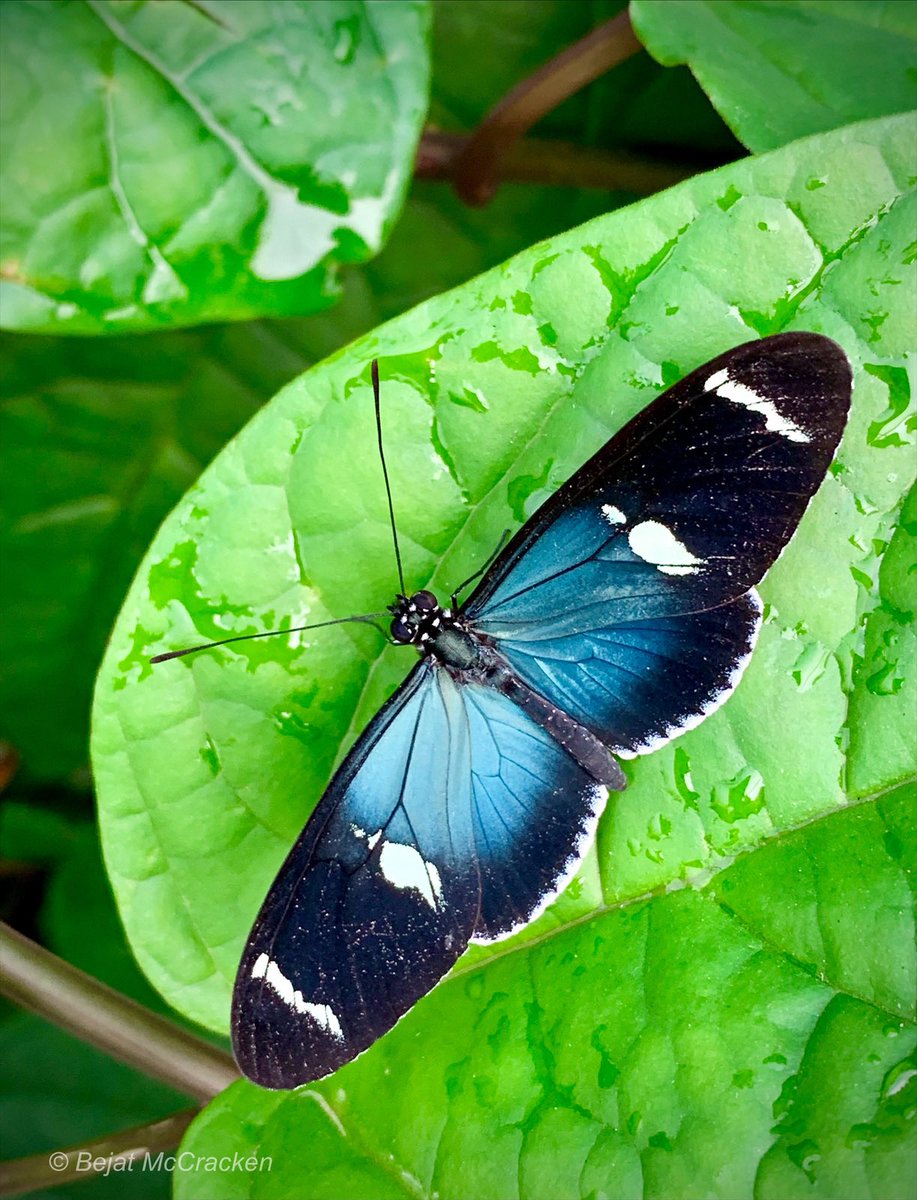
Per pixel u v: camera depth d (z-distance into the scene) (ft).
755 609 0.59
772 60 0.62
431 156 0.68
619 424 0.59
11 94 0.60
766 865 0.59
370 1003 0.59
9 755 0.72
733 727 0.59
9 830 0.76
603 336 0.58
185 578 0.59
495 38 0.70
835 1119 0.56
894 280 0.57
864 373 0.58
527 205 0.72
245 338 0.74
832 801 0.59
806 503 0.57
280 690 0.60
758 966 0.58
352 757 0.59
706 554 0.59
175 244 0.60
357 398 0.59
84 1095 0.73
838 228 0.57
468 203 0.70
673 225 0.58
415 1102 0.59
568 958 0.60
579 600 0.60
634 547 0.59
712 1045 0.57
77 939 0.74
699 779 0.60
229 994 0.61
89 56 0.60
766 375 0.56
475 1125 0.58
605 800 0.60
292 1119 0.60
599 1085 0.58
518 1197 0.57
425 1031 0.60
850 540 0.58
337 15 0.60
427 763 0.60
